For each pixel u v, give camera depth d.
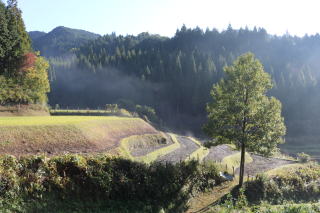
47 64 49.81
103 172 17.42
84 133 26.64
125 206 16.83
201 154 36.78
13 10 47.44
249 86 23.42
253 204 22.23
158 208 17.86
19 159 16.05
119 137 33.78
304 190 26.22
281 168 34.56
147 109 87.62
